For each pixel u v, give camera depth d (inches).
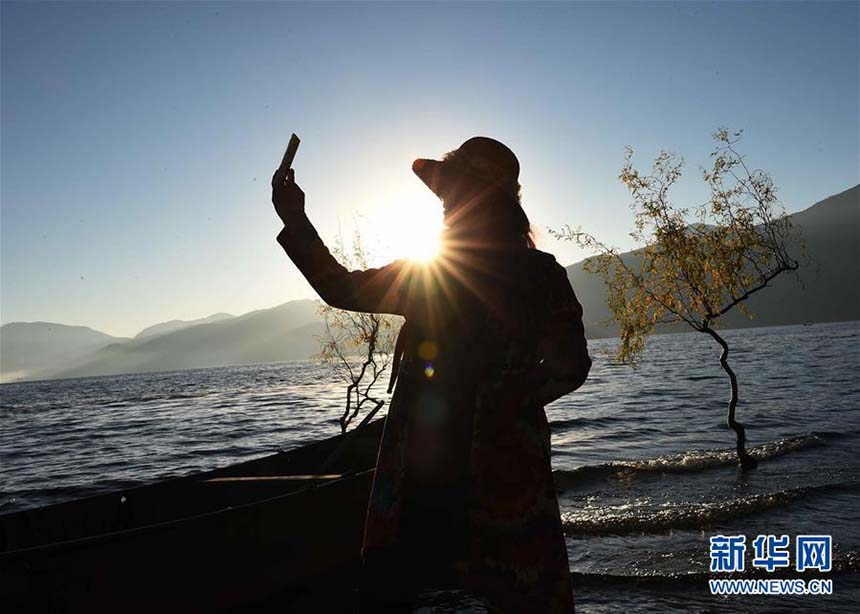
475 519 80.0
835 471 428.5
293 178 84.2
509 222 85.5
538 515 79.6
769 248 449.4
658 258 474.6
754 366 1894.7
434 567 81.2
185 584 197.5
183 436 1061.1
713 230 466.6
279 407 1566.2
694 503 362.6
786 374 1499.8
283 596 221.3
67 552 179.0
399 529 81.7
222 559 206.2
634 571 261.1
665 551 284.8
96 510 261.9
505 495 79.4
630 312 486.6
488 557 79.4
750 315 458.0
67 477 709.9
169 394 2765.7
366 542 83.7
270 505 220.1
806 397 978.1
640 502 374.6
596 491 413.1
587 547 296.0
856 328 6028.5
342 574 240.7
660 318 483.2
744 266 456.1
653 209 473.4
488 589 79.4
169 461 788.6
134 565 188.9
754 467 456.8
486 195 84.7
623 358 501.7
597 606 231.3
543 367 79.4
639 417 866.8
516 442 80.2
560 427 817.5
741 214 454.9
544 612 77.5
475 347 81.7
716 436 653.9
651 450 593.3
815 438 561.3
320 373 4525.1
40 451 984.3
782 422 718.5
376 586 82.1
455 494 80.8
